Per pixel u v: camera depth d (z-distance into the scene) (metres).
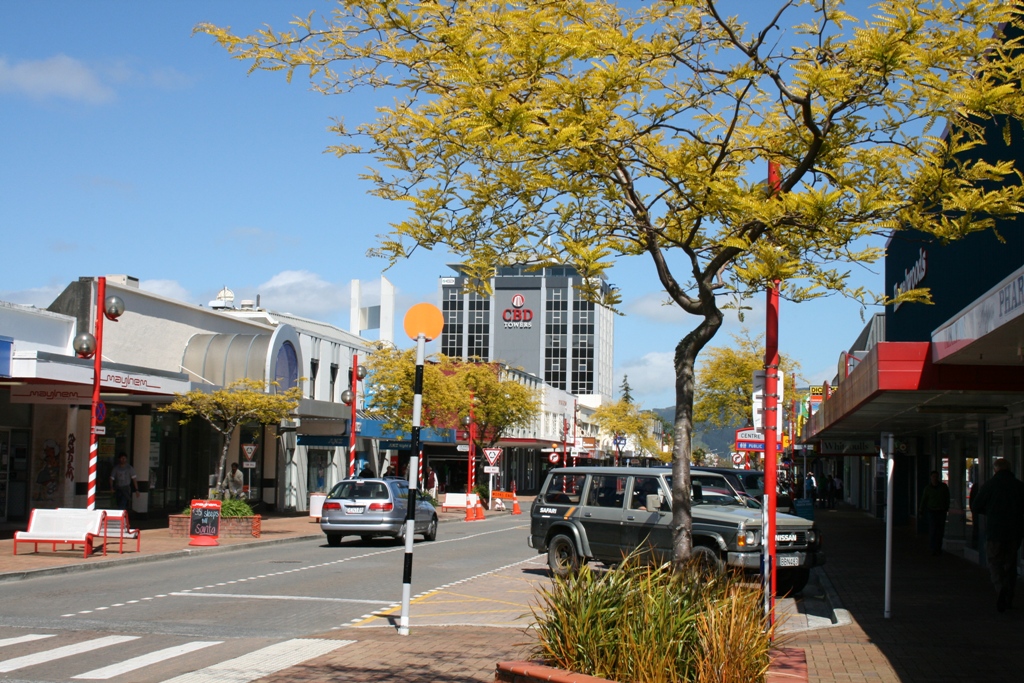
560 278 129.12
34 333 25.84
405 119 8.04
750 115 9.36
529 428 80.25
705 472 17.86
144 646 10.69
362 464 51.34
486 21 7.69
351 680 8.82
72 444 27.86
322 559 21.72
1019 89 7.85
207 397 26.77
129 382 24.50
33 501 27.16
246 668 9.39
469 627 12.29
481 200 8.36
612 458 108.12
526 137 7.57
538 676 7.43
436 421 49.12
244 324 38.25
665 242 8.88
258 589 16.14
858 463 53.31
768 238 8.17
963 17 7.77
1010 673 9.15
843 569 19.20
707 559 14.82
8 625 12.12
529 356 128.38
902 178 8.42
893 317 28.78
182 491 34.66
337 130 8.39
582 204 8.47
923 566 19.86
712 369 52.38
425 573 18.94
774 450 11.23
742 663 7.09
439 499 54.75
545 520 18.08
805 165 8.32
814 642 10.86
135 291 30.50
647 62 8.20
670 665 7.12
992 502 13.27
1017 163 13.96
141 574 18.20
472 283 8.90
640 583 7.70
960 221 8.05
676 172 8.12
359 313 55.91
